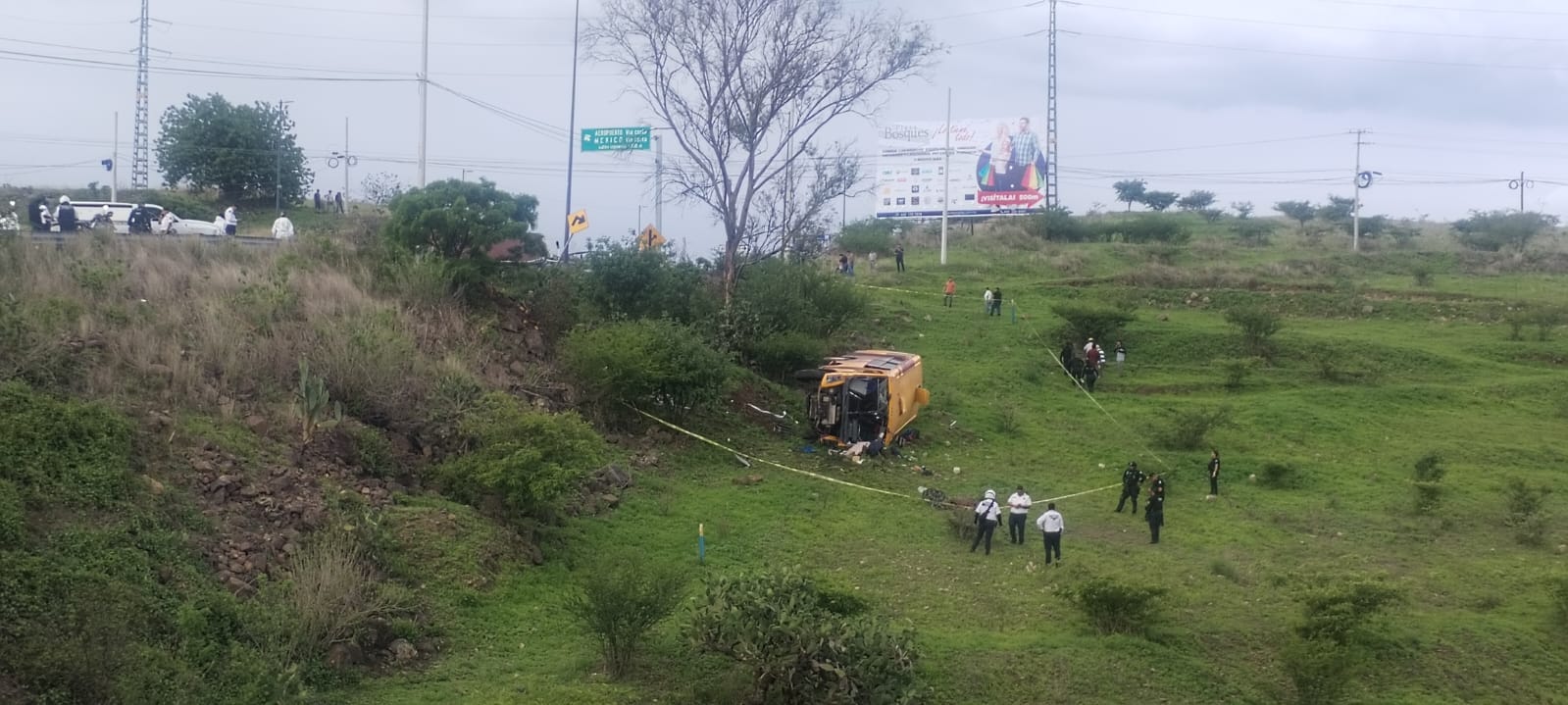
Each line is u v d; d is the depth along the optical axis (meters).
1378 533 22.64
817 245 39.97
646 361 24.38
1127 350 40.84
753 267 36.06
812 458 26.02
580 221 35.62
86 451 13.95
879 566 19.27
